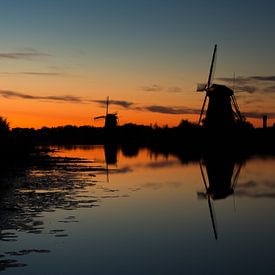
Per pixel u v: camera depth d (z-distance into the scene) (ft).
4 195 71.92
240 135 244.42
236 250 41.47
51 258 37.29
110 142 432.25
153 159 192.75
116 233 47.37
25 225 49.34
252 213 61.52
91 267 35.35
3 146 210.38
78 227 49.26
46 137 532.32
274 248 42.27
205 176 115.03
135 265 36.22
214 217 58.13
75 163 158.51
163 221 54.75
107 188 86.12
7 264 35.45
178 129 400.88
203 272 34.65
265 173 125.29
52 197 70.95
